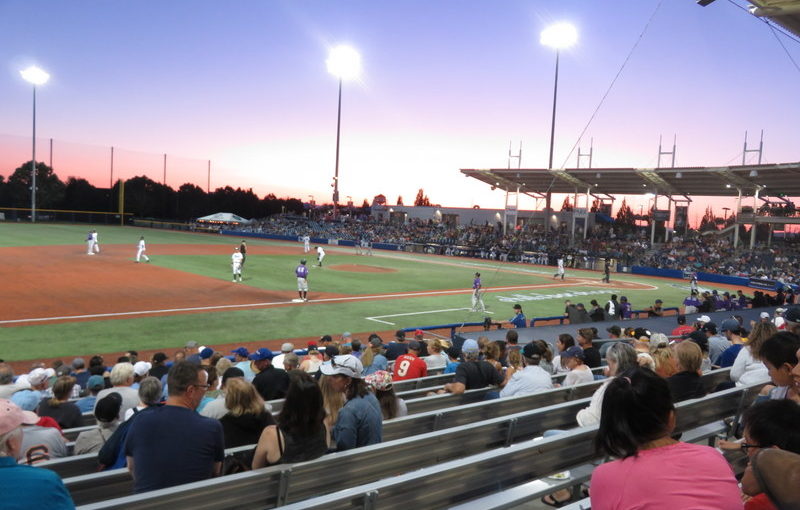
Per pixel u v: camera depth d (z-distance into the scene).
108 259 37.00
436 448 4.07
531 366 6.73
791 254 49.94
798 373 3.17
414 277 36.06
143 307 21.72
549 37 30.38
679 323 15.45
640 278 45.66
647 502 1.92
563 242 62.31
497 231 70.81
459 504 3.52
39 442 4.68
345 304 24.59
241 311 21.92
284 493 3.22
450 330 20.45
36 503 2.03
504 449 3.62
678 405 4.38
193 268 34.50
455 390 6.85
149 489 3.43
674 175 49.72
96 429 5.16
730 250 53.03
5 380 6.78
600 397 4.52
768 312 20.39
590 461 4.24
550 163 41.81
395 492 3.13
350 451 3.51
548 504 4.26
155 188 92.31
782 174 43.62
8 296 22.55
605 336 15.09
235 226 85.81
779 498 1.76
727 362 7.75
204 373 3.89
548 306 26.84
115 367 6.81
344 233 75.38
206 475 3.58
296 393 3.56
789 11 15.59
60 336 16.86
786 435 2.15
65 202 83.75
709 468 1.98
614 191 60.56
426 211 83.00
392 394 5.04
